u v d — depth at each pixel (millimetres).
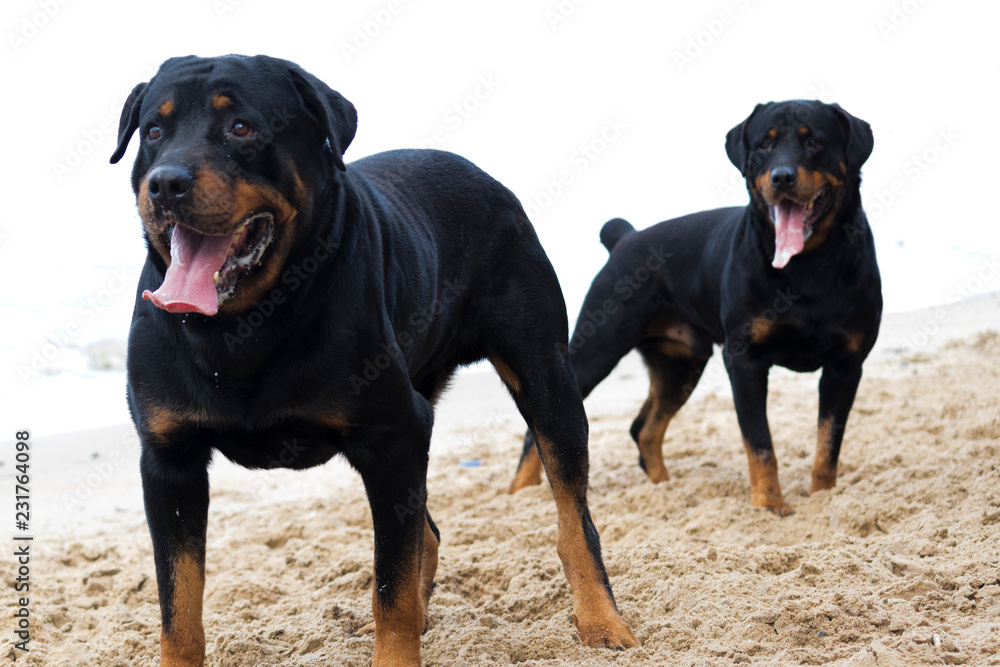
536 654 3301
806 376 10008
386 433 2967
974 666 2748
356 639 3486
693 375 6316
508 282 3795
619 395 9922
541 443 3691
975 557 3834
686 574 3979
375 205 3346
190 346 2891
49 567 5102
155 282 2998
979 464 5113
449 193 3793
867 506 4754
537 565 4242
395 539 2984
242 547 5363
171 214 2705
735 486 5699
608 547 4738
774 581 3791
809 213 5176
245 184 2789
